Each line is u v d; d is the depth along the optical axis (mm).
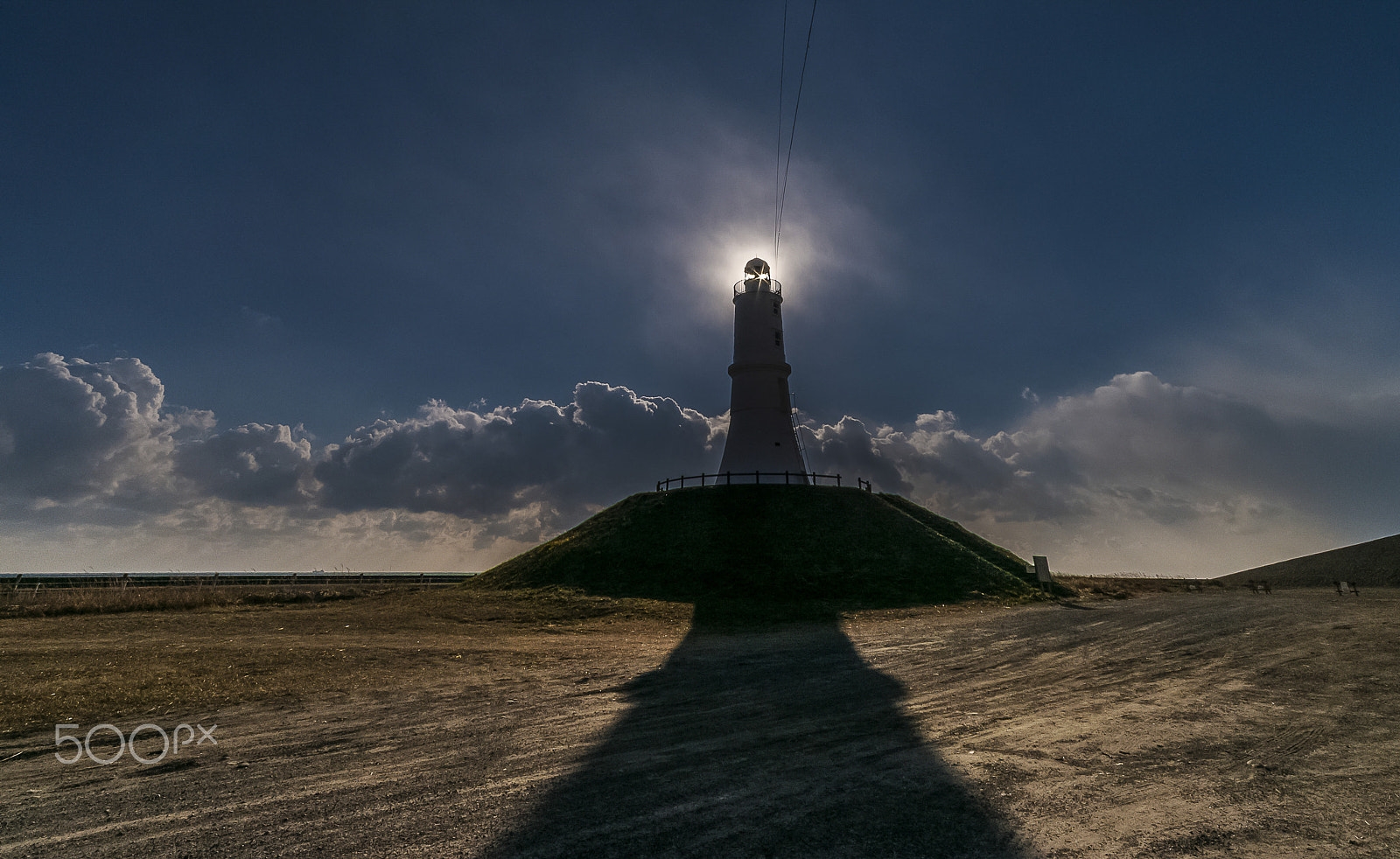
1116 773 6273
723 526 37781
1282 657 12570
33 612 27422
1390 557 44781
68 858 4906
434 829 5270
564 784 6375
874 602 28766
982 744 7430
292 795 6188
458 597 32281
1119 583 40438
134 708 10250
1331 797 5512
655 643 18969
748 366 49031
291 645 17953
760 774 6570
